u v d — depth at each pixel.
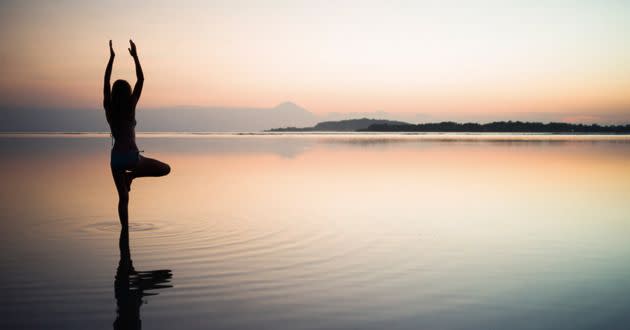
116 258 4.91
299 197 9.24
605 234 6.11
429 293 3.97
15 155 22.48
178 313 3.51
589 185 11.08
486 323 3.36
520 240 5.80
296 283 4.19
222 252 5.18
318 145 35.53
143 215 7.31
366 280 4.29
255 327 3.27
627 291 4.01
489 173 13.66
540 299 3.83
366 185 11.05
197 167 15.90
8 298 3.79
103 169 14.99
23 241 5.62
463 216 7.34
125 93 5.82
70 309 3.58
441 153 23.55
